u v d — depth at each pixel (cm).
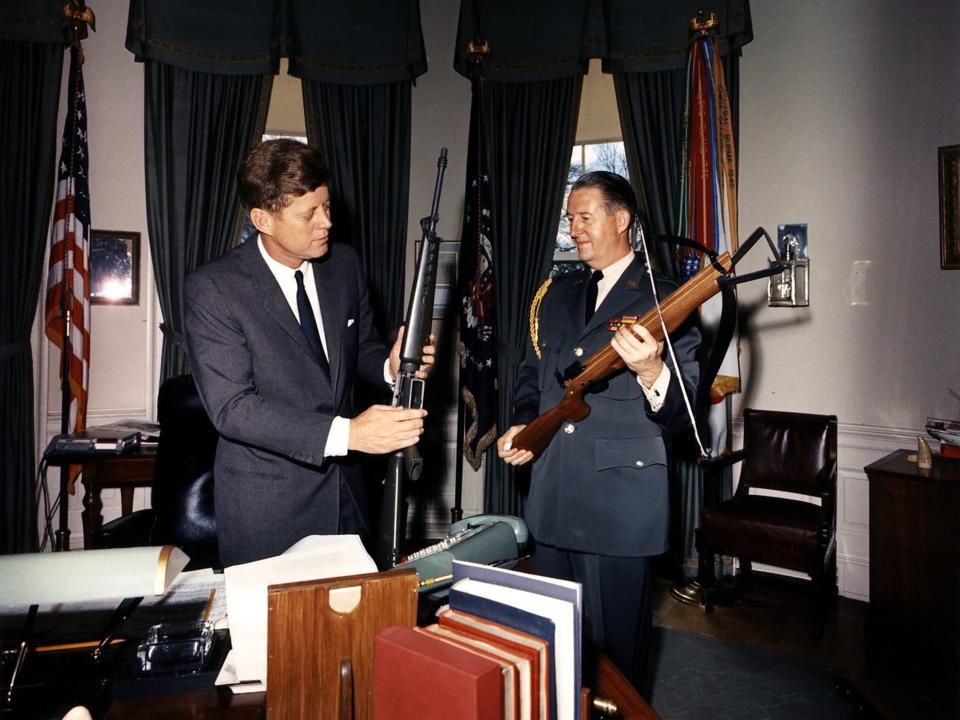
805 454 335
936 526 256
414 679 71
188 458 241
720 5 359
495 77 406
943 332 324
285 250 161
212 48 384
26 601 92
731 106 365
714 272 138
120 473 332
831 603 326
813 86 355
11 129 345
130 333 390
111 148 382
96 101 377
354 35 408
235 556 168
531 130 408
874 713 174
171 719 87
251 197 151
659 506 168
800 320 362
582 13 394
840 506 353
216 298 161
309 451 142
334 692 83
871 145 341
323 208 154
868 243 343
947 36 320
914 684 257
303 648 82
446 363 438
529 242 407
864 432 345
